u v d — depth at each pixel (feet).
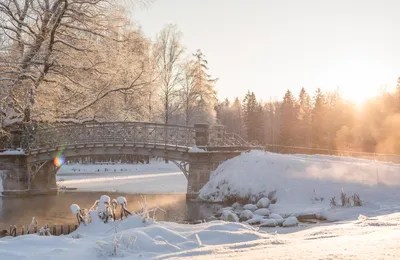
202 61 166.71
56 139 84.43
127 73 87.97
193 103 149.18
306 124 234.38
